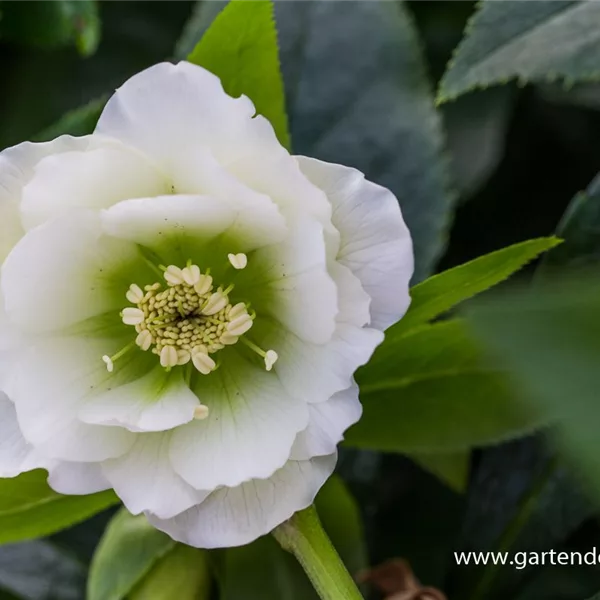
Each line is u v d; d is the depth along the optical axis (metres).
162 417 0.40
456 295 0.41
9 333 0.40
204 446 0.40
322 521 0.45
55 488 0.40
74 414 0.41
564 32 0.41
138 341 0.42
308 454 0.40
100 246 0.41
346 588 0.41
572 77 0.41
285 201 0.39
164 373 0.42
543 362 0.23
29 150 0.39
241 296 0.42
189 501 0.40
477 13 0.41
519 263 0.40
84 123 0.44
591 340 0.22
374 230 0.39
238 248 0.41
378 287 0.39
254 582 0.45
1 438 0.41
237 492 0.40
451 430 0.44
